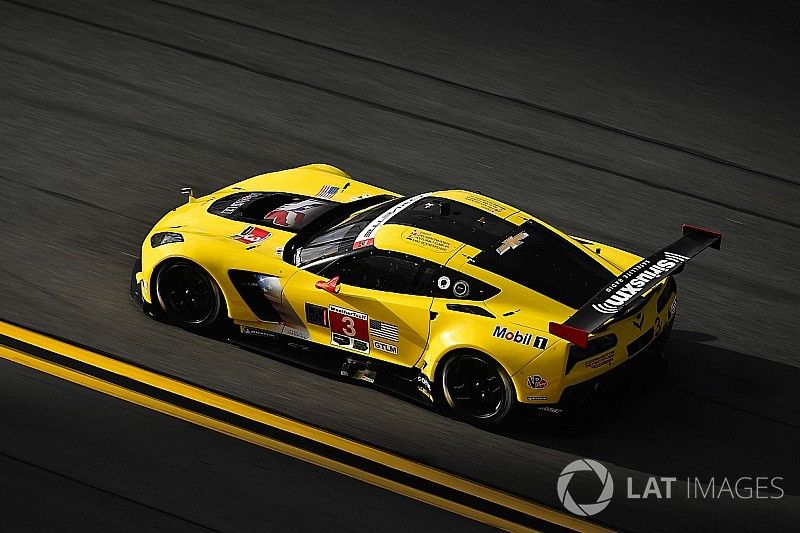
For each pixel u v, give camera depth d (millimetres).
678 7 52438
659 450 24750
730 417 26203
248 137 39406
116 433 24125
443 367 24969
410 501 22625
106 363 26547
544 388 23812
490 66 45875
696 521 22484
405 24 49094
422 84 44000
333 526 21766
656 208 36750
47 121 39500
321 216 29266
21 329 27688
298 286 26656
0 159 36844
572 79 45281
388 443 24375
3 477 22641
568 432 25156
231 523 21703
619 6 52281
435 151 39250
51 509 21875
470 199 27562
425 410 25672
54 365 26344
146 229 33406
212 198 30922
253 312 27516
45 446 23594
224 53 45375
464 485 23172
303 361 27094
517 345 23891
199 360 26984
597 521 22297
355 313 26000
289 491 22672
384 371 26359
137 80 42812
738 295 32156
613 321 24344
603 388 24531
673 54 47969
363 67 45000
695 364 28438
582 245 26641
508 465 23875
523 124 41562
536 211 36000
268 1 50406
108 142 38438
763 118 43219
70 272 30641
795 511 22969
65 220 33469
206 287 27625
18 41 45344
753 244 35031
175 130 39531
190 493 22469
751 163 39969
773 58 48156
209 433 24312
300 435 24453
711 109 43656
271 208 30047
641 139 41094
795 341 29938
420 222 26672
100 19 47656
